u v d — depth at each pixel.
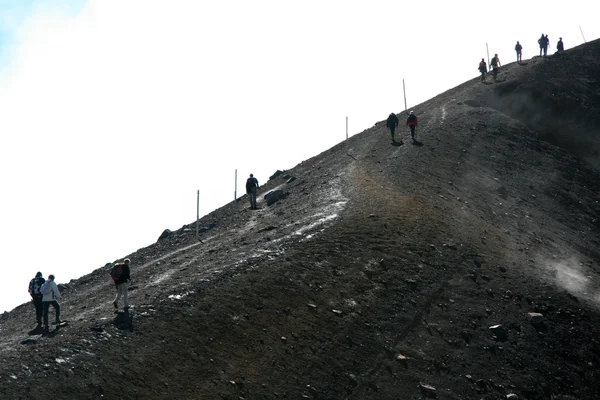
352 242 28.47
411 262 27.55
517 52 76.31
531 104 62.16
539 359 23.22
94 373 17.73
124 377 17.88
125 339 19.67
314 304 23.52
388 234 29.62
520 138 53.97
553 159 51.59
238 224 37.34
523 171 47.53
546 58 73.06
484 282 27.25
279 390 19.08
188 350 19.69
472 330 23.95
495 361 22.67
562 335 24.67
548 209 42.16
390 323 23.42
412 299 25.05
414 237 29.77
